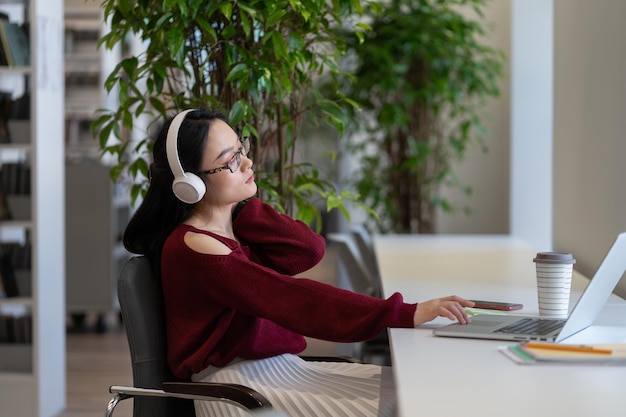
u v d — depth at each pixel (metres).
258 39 3.11
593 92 3.69
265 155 3.28
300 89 3.33
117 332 7.34
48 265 4.98
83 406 5.14
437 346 2.15
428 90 6.78
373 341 4.12
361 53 6.68
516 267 3.96
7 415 4.84
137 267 2.46
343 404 2.31
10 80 5.78
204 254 2.42
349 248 4.74
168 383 2.29
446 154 7.41
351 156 8.52
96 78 8.22
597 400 1.65
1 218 4.88
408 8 7.15
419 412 1.58
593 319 2.42
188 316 2.48
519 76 7.52
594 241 3.67
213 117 2.55
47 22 4.96
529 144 7.54
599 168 3.59
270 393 2.36
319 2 3.03
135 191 3.30
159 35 2.96
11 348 5.00
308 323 2.37
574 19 4.10
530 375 1.85
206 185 2.53
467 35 6.85
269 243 2.69
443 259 4.34
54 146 5.08
